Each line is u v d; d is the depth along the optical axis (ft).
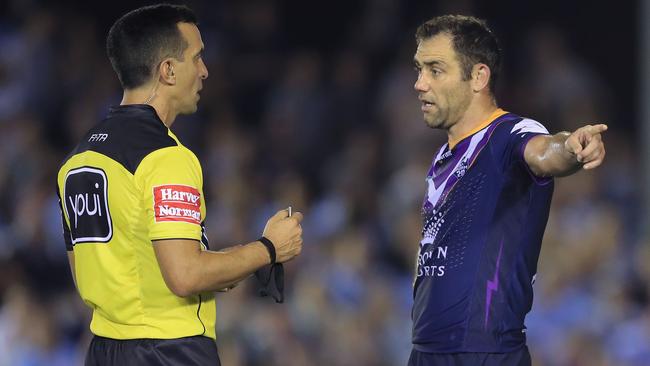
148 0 154.61
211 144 138.72
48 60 144.77
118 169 51.78
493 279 51.98
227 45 152.46
